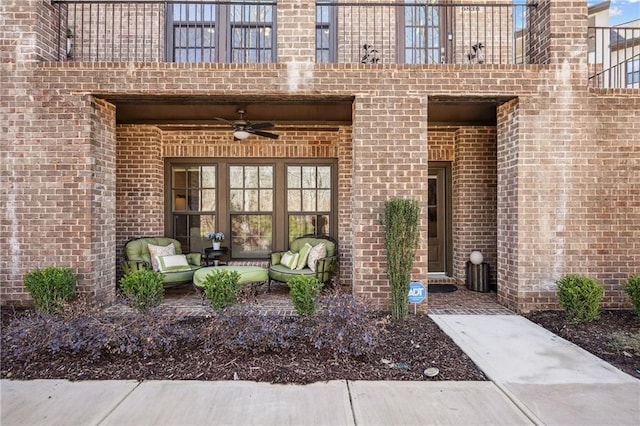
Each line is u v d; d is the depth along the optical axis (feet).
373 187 16.34
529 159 16.42
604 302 16.52
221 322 11.62
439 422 8.18
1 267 16.06
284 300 18.76
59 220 16.11
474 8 20.72
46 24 16.62
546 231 16.44
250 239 24.34
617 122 16.53
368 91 16.34
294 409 8.62
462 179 22.75
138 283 14.34
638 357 11.74
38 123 16.06
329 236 23.34
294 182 24.27
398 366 10.82
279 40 16.34
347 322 11.29
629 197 16.55
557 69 16.42
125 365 10.60
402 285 15.37
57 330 10.87
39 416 8.32
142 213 22.52
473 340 13.03
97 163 16.69
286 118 21.01
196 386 9.60
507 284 17.40
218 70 16.19
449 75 16.38
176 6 21.26
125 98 16.85
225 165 23.98
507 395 9.34
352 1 20.93
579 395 9.35
